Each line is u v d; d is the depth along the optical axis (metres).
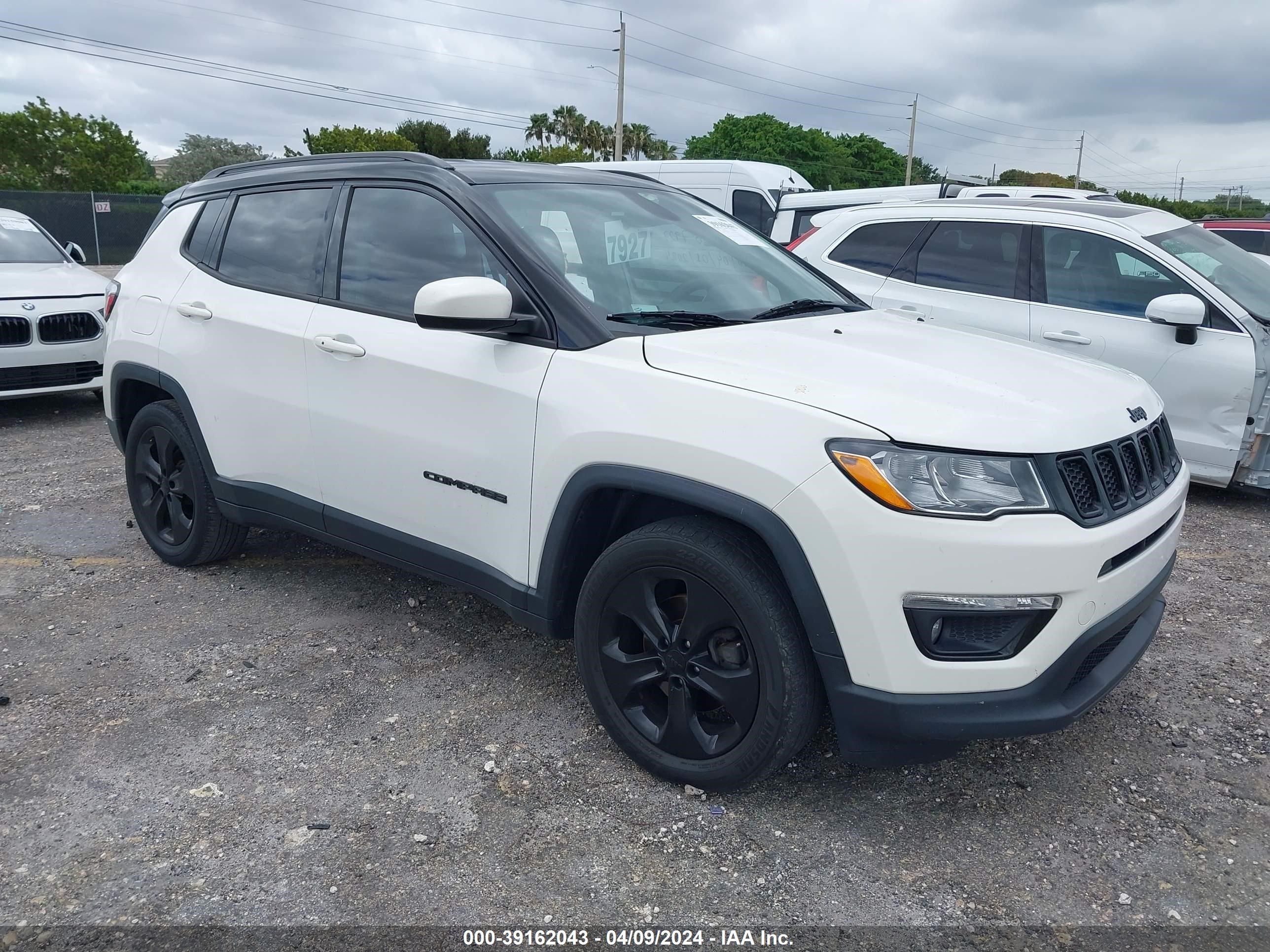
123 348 4.46
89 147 50.28
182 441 4.22
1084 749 3.08
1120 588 2.52
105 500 5.71
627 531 3.04
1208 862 2.54
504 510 3.05
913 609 2.34
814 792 2.84
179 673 3.56
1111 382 2.93
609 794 2.82
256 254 3.99
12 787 2.85
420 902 2.38
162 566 4.63
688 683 2.74
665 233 3.62
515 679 3.51
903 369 2.71
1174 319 5.51
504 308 2.85
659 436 2.61
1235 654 3.79
